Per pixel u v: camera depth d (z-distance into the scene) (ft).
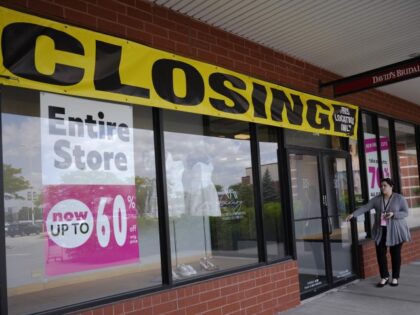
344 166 26.30
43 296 12.97
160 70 15.99
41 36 12.84
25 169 13.01
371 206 24.45
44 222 13.23
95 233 14.34
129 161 15.56
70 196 13.88
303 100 22.58
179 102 16.43
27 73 12.38
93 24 14.47
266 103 20.21
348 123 25.71
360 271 26.14
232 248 18.90
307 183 23.07
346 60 23.90
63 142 13.89
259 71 20.71
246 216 19.75
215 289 17.16
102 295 14.24
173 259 16.78
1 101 12.67
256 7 17.11
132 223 15.37
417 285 23.93
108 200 14.80
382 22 19.13
